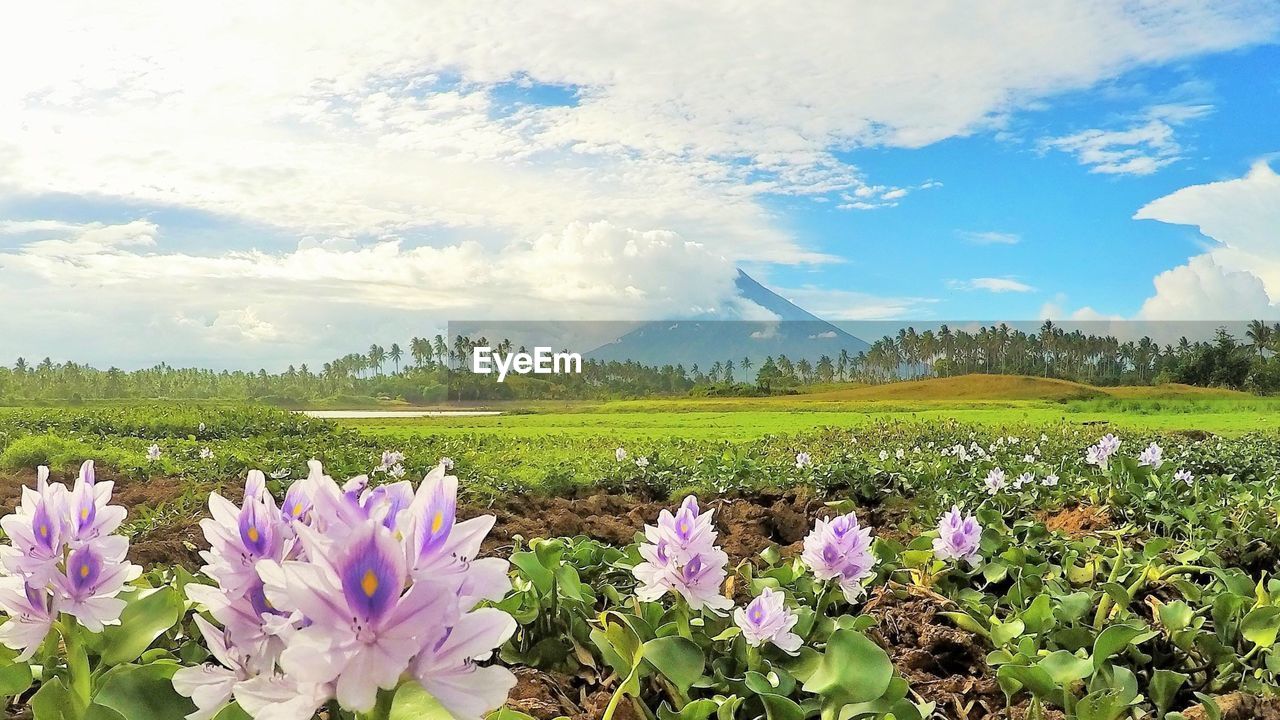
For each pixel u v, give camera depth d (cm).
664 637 304
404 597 146
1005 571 494
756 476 1016
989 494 836
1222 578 456
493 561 159
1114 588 408
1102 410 3206
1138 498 740
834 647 291
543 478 1000
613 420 2781
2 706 254
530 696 317
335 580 145
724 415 3112
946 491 854
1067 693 308
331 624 144
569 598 371
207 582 324
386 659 144
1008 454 1307
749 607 313
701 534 320
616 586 445
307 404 4588
